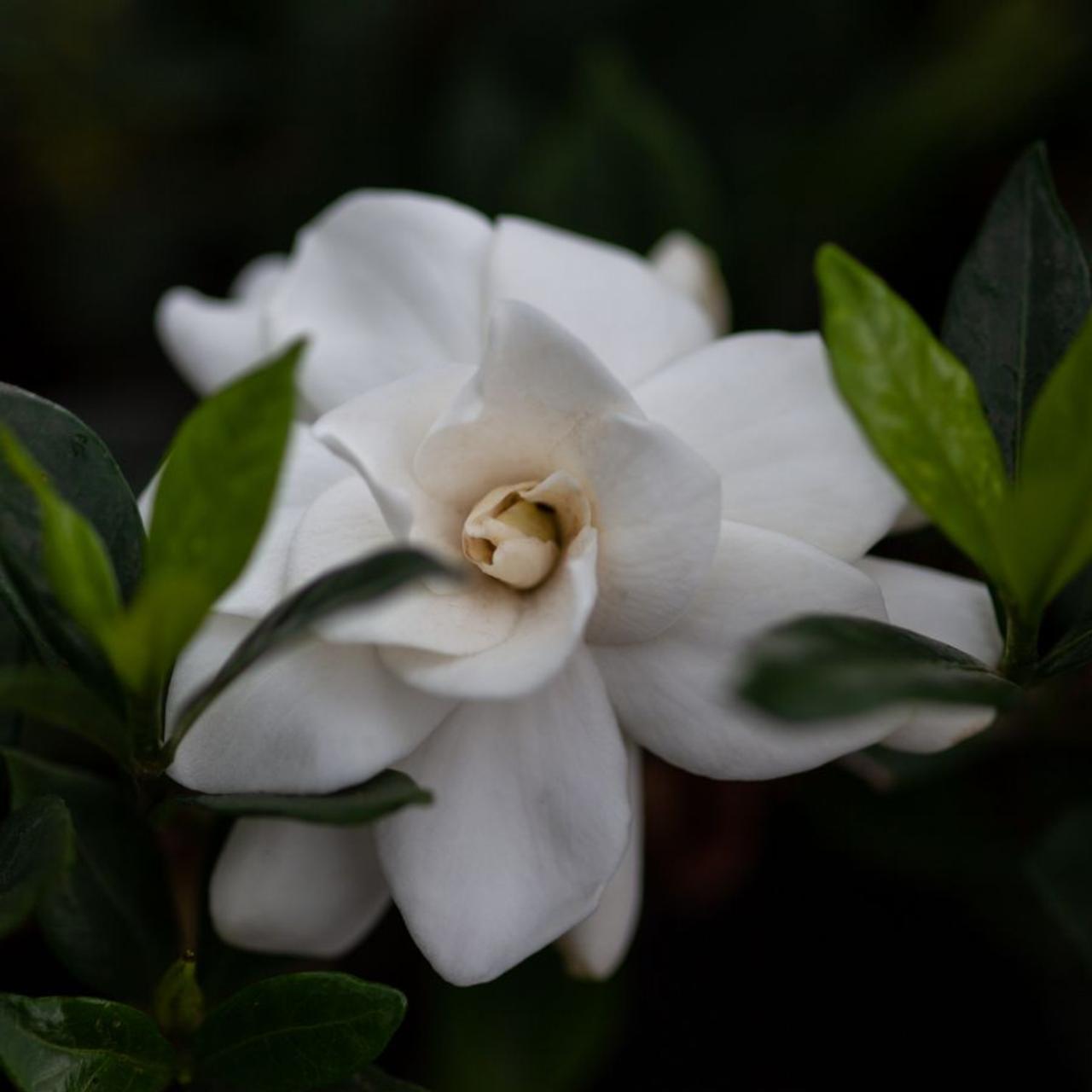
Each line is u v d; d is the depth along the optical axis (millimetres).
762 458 312
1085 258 320
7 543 300
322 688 302
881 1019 382
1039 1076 374
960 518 295
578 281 332
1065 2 417
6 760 317
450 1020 362
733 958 389
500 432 303
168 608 280
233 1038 307
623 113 406
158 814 299
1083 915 351
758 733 302
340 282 344
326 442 296
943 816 378
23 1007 298
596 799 303
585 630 306
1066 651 304
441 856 305
